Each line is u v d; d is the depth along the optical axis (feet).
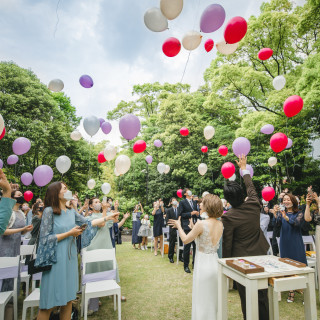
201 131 42.88
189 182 43.47
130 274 15.21
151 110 68.90
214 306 6.54
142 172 50.08
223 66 35.96
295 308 9.67
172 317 9.21
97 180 48.85
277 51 36.73
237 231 6.53
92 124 14.14
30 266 6.02
